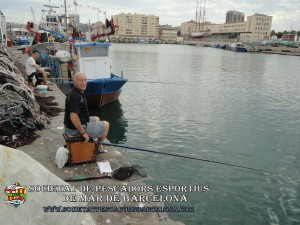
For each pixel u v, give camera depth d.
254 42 95.50
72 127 4.64
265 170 7.17
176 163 7.30
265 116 12.90
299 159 8.02
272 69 37.00
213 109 13.84
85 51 11.94
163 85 20.70
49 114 7.68
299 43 85.31
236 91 19.53
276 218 5.18
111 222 3.46
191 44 159.50
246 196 5.86
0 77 6.86
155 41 160.00
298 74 32.22
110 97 12.82
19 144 5.52
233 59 54.00
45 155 5.15
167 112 12.88
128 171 4.67
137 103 14.52
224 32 164.12
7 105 6.09
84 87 4.52
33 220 2.16
